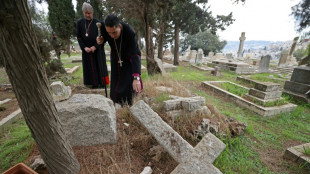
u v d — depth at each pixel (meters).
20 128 2.55
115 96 2.57
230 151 2.18
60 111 1.58
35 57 0.86
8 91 4.41
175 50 11.49
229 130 2.47
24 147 1.94
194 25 10.71
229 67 9.62
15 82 0.85
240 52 17.64
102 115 1.69
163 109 2.37
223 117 2.71
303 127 3.04
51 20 9.46
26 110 0.95
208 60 15.40
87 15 3.14
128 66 2.45
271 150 2.34
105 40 2.34
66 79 5.19
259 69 9.38
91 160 1.59
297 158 2.07
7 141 2.13
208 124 2.22
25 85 0.87
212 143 1.40
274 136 2.72
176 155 1.44
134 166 1.62
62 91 2.47
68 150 1.28
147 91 3.28
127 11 5.44
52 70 5.48
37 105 0.95
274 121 3.32
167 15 8.29
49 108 1.03
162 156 1.75
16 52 0.77
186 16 10.16
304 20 7.15
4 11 0.67
